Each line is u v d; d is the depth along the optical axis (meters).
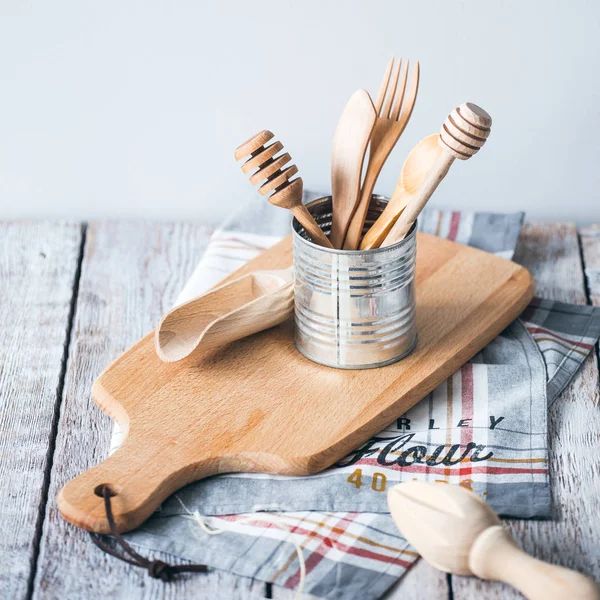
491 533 0.64
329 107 1.12
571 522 0.73
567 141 1.13
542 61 1.08
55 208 1.20
